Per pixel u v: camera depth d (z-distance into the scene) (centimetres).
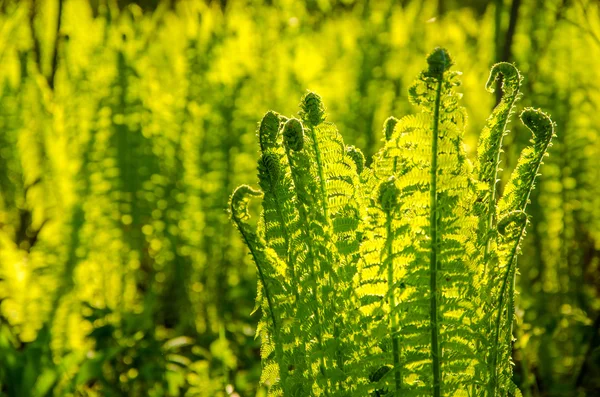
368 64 411
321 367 184
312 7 429
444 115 179
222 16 430
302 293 186
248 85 417
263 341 195
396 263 181
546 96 390
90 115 418
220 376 334
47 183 430
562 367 354
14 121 439
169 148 420
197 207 418
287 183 186
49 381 314
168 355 340
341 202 186
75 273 400
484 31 402
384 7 417
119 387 342
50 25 433
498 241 186
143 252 422
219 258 418
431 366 181
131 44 421
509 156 381
